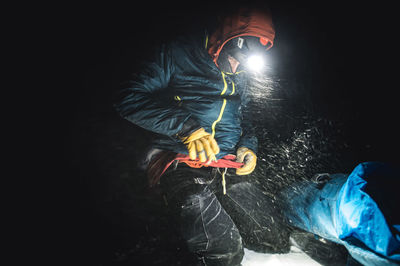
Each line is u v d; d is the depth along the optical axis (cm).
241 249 192
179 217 194
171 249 206
